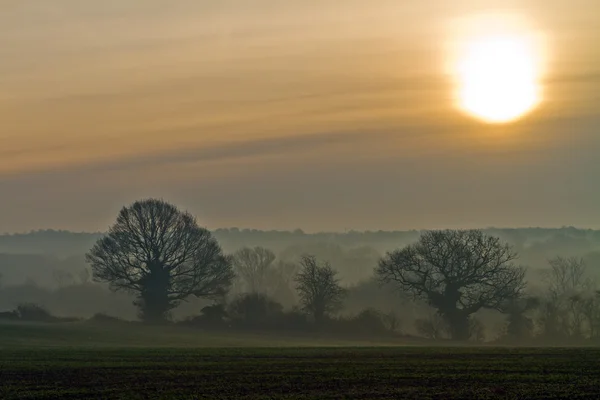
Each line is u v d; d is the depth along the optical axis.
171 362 84.50
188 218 166.50
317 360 85.50
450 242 150.00
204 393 65.06
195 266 164.38
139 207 164.62
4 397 64.56
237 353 94.50
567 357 86.44
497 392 64.44
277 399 62.09
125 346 115.31
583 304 147.25
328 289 157.12
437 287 151.00
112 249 164.25
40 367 80.69
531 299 147.25
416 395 63.44
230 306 159.62
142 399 63.00
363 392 64.88
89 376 74.31
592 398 62.09
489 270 147.62
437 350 97.12
